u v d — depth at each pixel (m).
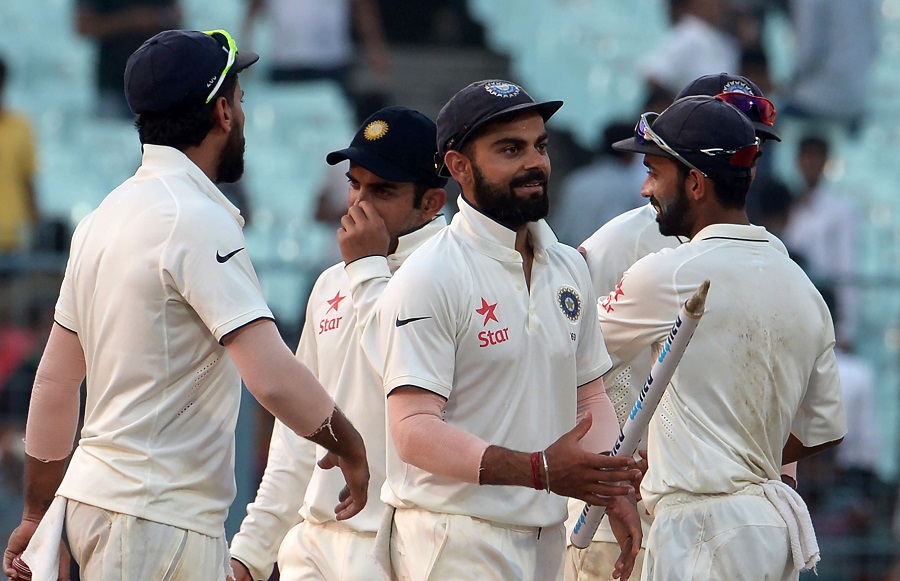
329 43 39.03
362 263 13.48
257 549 14.93
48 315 24.06
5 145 32.34
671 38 38.19
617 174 32.19
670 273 13.42
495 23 44.75
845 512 24.59
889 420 27.22
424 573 12.38
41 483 13.16
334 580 14.16
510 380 12.34
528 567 12.52
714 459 13.21
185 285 11.91
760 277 13.39
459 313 12.21
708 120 13.38
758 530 13.13
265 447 22.44
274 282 27.28
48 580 12.07
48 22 41.94
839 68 39.00
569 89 43.22
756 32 38.34
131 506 12.00
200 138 12.57
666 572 13.20
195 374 12.23
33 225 32.12
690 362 13.30
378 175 13.89
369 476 13.00
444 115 12.51
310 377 11.97
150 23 38.38
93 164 38.12
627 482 11.84
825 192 33.38
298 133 39.62
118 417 12.16
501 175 12.23
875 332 27.30
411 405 12.03
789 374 13.48
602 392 13.31
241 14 42.69
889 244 34.09
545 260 12.73
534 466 11.53
